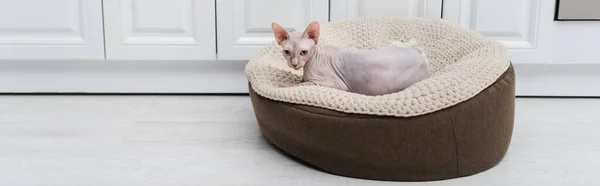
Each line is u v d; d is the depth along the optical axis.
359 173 1.00
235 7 1.53
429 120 0.93
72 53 1.55
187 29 1.55
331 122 0.96
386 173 0.98
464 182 0.98
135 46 1.55
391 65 1.11
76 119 1.38
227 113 1.46
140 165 1.06
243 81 1.66
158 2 1.52
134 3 1.52
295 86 1.13
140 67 1.63
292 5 1.53
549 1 1.49
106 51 1.55
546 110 1.50
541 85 1.64
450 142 0.95
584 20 1.50
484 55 1.13
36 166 1.05
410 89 0.97
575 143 1.21
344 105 0.96
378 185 0.97
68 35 1.54
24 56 1.54
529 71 1.63
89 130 1.29
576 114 1.46
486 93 0.98
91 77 1.64
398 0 1.53
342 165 1.00
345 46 1.43
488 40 1.25
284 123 1.05
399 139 0.94
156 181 0.98
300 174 1.02
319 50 1.16
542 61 1.55
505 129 1.03
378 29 1.44
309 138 1.01
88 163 1.07
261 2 1.52
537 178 1.00
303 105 1.01
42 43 1.54
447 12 1.53
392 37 1.42
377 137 0.94
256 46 1.56
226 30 1.54
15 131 1.27
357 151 0.97
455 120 0.94
